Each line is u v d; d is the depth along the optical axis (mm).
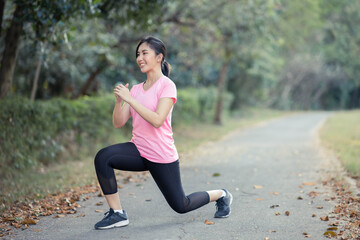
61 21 6633
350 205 4797
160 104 3686
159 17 10992
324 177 6703
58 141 9180
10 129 7512
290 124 22469
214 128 18859
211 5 13289
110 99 11742
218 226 4168
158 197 5516
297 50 39812
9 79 7871
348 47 32469
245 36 15586
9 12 8914
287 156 9445
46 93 15289
